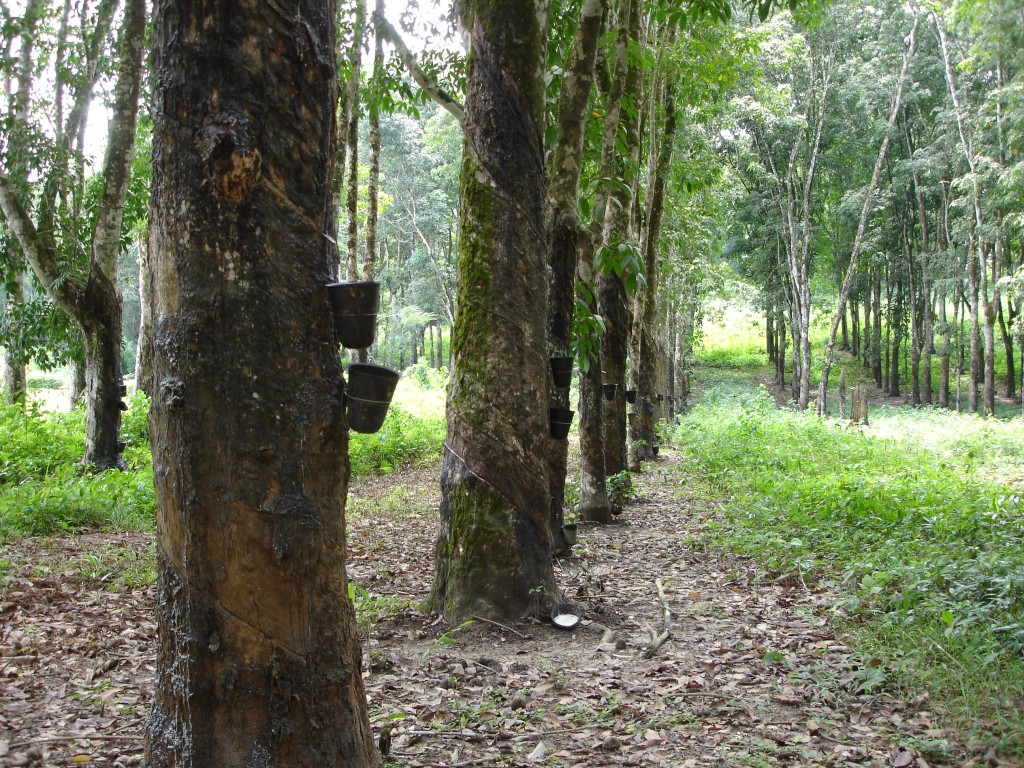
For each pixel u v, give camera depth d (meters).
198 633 2.69
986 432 19.00
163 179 2.72
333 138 2.93
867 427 23.28
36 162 12.51
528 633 5.64
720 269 30.03
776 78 30.53
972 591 5.73
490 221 6.03
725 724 4.11
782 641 5.48
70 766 3.52
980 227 25.08
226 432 2.67
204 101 2.64
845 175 33.81
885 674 4.56
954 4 19.72
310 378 2.79
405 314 42.00
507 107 5.98
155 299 2.78
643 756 3.70
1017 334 25.98
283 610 2.71
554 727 4.06
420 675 4.80
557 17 9.71
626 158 11.72
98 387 12.39
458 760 3.66
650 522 10.80
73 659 5.02
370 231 14.67
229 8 2.63
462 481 6.00
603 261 8.74
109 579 7.08
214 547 2.67
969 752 3.65
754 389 43.06
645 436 18.08
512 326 5.99
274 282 2.71
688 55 14.31
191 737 2.69
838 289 40.81
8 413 15.10
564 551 8.29
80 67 13.34
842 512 9.23
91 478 11.41
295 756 2.71
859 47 29.22
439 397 28.12
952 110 24.72
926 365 33.44
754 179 34.12
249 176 2.64
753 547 8.26
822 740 3.89
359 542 9.64
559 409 7.90
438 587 6.05
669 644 5.48
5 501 9.62
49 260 12.02
